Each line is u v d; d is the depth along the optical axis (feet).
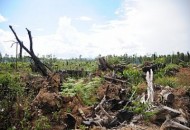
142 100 39.63
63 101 35.37
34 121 29.76
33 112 30.83
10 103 30.30
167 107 35.35
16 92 32.37
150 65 76.07
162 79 60.85
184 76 67.92
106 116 34.12
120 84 53.11
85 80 53.26
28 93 37.24
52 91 38.68
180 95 44.73
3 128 28.73
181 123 33.76
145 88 46.55
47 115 31.73
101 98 41.68
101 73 61.31
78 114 33.35
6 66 70.38
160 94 41.16
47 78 42.91
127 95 44.68
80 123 31.42
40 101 33.04
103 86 46.06
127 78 59.52
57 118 30.91
